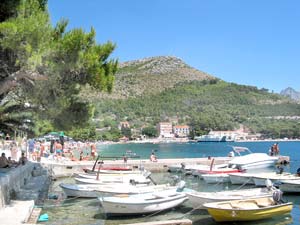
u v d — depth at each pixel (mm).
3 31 13719
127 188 21203
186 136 192750
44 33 14766
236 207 16672
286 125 185375
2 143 50938
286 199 21953
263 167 33781
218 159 40094
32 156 41094
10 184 17750
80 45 15453
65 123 19875
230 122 197250
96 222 16703
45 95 17375
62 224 16156
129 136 174375
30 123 27703
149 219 17359
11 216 13875
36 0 16625
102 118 189875
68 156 47250
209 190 25391
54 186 27812
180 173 34562
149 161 38531
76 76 16594
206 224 16406
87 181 24234
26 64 15180
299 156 58812
